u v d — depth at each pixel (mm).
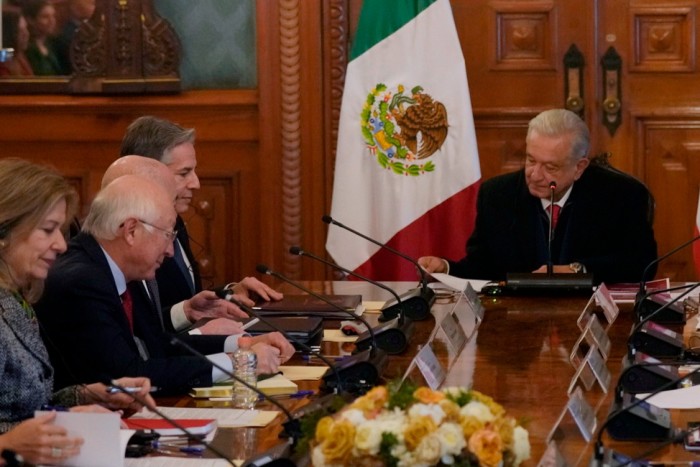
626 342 3861
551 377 3334
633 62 7141
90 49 7234
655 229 7207
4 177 3098
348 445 1981
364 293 5098
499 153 7246
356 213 6664
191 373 3375
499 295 4887
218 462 2613
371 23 6664
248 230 7332
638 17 7117
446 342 3850
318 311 4426
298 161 7223
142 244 3605
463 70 6613
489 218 5609
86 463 2553
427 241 6621
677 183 7172
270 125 7215
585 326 4008
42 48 7266
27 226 3082
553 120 5305
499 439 1992
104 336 3453
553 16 7148
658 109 7137
